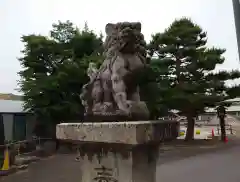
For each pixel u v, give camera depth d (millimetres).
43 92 16859
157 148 3793
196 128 40438
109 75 4039
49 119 17703
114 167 3506
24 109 17000
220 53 20750
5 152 10852
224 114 21625
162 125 3359
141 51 4180
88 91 4312
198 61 19406
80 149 3910
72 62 17125
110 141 3189
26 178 9812
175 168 10523
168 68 19469
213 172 9570
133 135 2975
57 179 9555
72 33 20234
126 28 3984
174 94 18438
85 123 3545
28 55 17875
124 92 3814
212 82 19344
